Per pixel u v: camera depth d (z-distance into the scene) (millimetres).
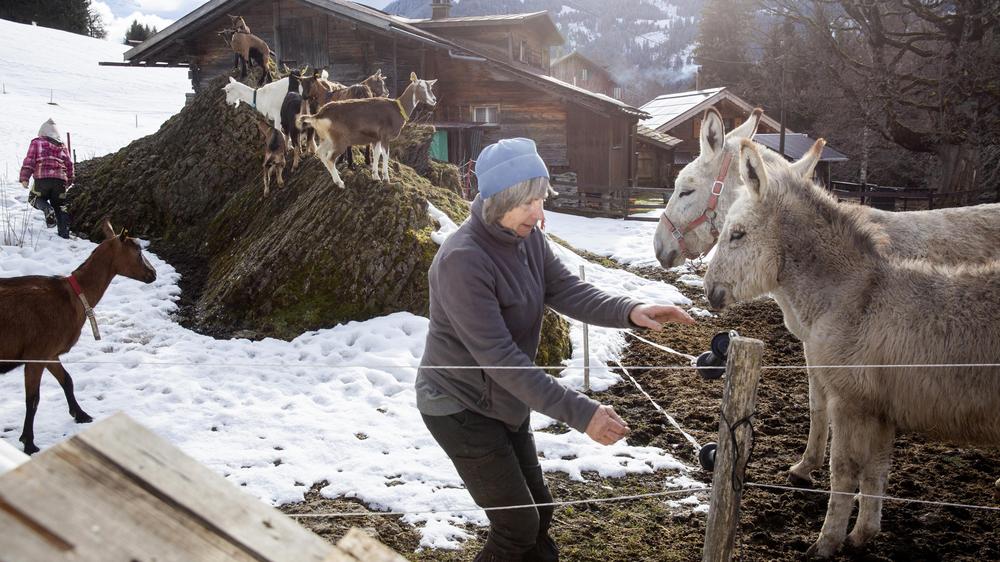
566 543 3906
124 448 927
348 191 8359
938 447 5078
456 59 20578
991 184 25516
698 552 3826
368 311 7559
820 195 3645
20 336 5047
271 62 13812
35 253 9594
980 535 3922
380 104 8219
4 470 1269
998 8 20906
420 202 8258
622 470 4812
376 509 4293
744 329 8141
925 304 3229
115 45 52000
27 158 10062
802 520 4145
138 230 10844
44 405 5750
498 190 2488
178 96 39406
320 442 5129
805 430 5438
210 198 10781
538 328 2809
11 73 36594
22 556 771
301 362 6781
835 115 31578
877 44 23297
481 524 4125
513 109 21250
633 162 22875
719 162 5609
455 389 2652
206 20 19875
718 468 2570
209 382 6246
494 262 2580
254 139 11062
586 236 14711
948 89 22062
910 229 4395
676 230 5785
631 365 7023
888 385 3285
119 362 6582
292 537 926
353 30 19953
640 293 9586
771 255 3643
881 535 3928
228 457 4844
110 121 29891
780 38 34719
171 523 876
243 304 7820
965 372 3100
